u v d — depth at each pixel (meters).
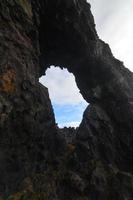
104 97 58.72
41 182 43.00
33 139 40.09
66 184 46.06
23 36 35.50
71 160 51.03
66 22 48.25
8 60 31.12
